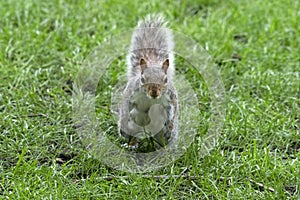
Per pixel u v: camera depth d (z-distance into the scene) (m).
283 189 7.76
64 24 12.04
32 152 8.56
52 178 7.83
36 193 7.50
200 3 13.50
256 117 9.46
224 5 13.34
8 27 11.83
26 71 10.41
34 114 9.45
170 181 7.80
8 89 10.01
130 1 13.06
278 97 10.05
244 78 10.55
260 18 12.63
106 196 7.56
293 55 11.23
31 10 12.52
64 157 8.59
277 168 8.08
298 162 8.21
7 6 12.63
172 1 13.35
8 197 7.44
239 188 7.72
